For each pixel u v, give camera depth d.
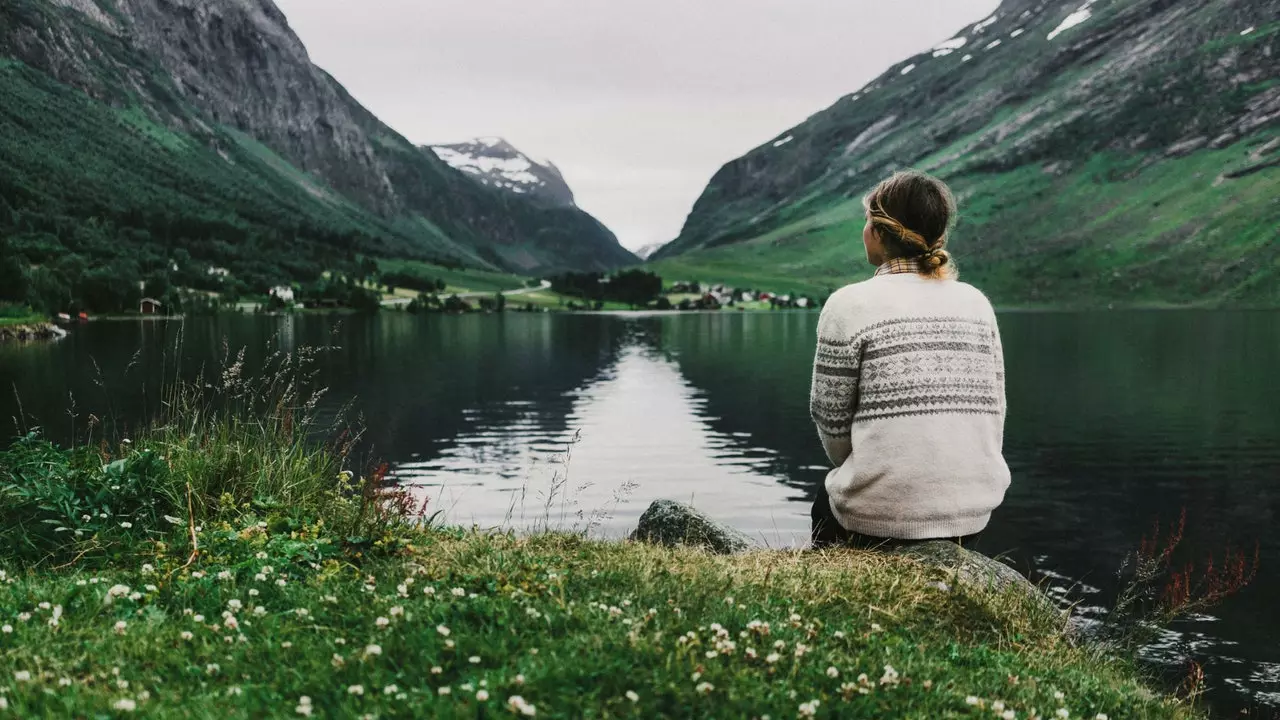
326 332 110.12
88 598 4.32
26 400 38.53
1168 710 4.25
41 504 5.93
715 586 4.91
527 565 5.01
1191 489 22.89
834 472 5.30
